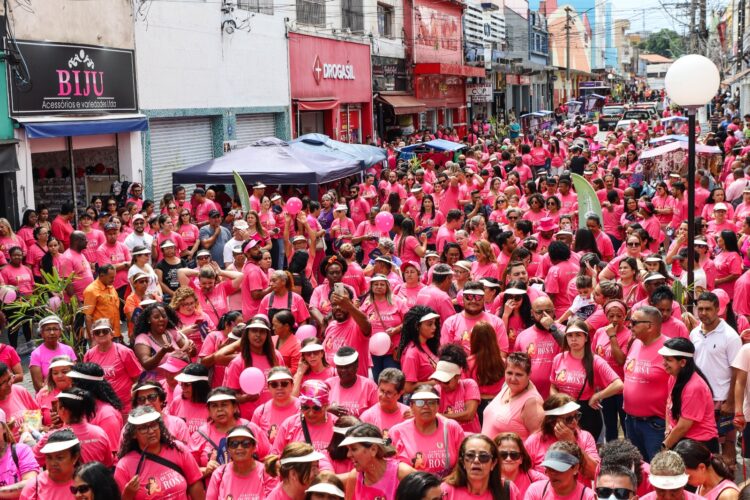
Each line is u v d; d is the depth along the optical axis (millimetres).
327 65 30938
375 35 36000
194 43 22109
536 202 14047
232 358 8078
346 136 33344
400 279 11055
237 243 12594
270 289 10312
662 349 6875
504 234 11242
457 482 5445
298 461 5305
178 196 17125
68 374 6863
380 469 5527
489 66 53219
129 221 15648
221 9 23438
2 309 11727
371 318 9250
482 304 8352
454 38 47125
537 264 11602
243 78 24906
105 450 6590
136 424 5895
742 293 10500
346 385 7199
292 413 6957
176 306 9375
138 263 11430
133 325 9703
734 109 55844
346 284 10570
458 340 8328
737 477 8227
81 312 10875
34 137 15961
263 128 26953
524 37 69625
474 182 19781
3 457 6363
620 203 16578
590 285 9117
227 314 8742
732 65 63812
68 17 17141
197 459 6617
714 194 15789
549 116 63906
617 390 7422
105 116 18297
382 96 36312
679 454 5613
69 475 5863
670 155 22891
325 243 15961
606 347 8227
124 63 19031
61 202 17859
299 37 28625
